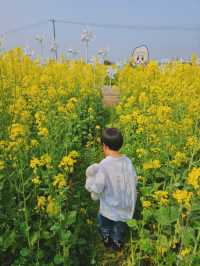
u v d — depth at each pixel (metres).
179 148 4.26
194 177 2.42
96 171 3.27
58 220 2.90
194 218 2.95
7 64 6.33
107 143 3.21
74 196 3.65
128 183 3.22
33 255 2.80
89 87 7.66
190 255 2.54
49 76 7.17
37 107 5.53
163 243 2.74
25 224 2.80
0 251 2.81
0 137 3.90
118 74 9.74
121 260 3.15
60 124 4.53
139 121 4.22
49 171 3.14
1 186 3.04
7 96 5.18
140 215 3.55
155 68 7.33
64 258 2.73
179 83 6.79
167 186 3.49
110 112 7.40
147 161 3.77
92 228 3.50
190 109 4.94
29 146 3.60
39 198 2.83
